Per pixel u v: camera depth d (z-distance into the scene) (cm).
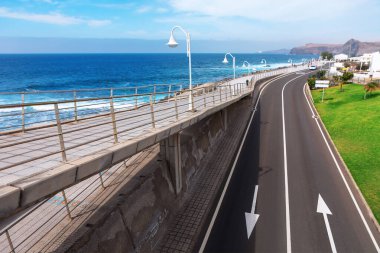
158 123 1320
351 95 4131
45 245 854
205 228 1359
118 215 1038
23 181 578
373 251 1198
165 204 1370
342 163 2067
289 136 2659
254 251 1203
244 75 6378
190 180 1717
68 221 966
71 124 1484
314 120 3195
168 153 1463
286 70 8494
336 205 1537
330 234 1305
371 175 1845
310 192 1670
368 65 8538
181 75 12400
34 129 1327
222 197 1631
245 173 1925
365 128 2683
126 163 1412
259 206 1531
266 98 4400
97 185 1215
